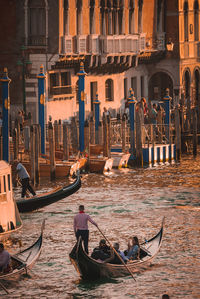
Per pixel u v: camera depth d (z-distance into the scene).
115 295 46.31
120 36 138.75
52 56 121.31
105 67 137.50
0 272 47.41
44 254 55.12
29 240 59.47
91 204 74.25
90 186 85.19
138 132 100.94
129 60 143.62
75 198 77.62
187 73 162.00
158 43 153.50
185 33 159.38
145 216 68.38
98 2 133.62
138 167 101.69
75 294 46.50
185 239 59.19
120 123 109.31
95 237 60.25
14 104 120.00
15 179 84.88
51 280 48.91
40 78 96.75
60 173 89.75
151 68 158.75
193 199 77.12
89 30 131.88
